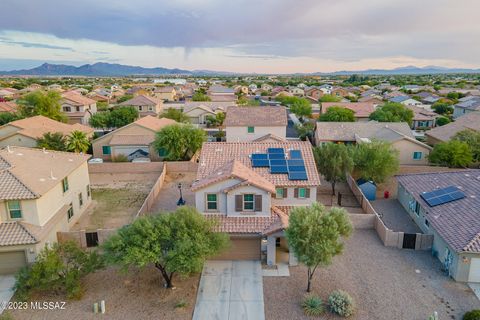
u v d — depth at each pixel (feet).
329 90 456.86
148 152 167.02
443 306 63.67
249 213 81.61
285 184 87.20
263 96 474.49
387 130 169.68
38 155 98.02
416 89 492.13
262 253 80.74
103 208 112.98
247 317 61.72
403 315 61.52
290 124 269.64
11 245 72.54
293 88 530.27
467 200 83.61
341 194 121.29
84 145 157.48
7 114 216.74
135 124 170.71
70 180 98.63
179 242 64.44
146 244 63.41
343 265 77.10
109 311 63.57
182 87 577.43
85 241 86.12
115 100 388.98
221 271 75.92
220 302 65.77
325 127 183.11
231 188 79.82
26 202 75.97
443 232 75.72
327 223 64.23
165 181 137.49
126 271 65.16
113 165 149.18
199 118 258.78
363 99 348.18
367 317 61.05
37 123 172.86
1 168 81.71
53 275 65.82
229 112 172.04
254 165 92.79
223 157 97.09
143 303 65.77
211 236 69.21
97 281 72.69
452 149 135.95
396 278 72.28
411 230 94.73
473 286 69.21
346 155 115.65
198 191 81.92
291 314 62.39
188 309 63.93
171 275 69.51
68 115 248.32
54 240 83.87
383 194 121.60
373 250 83.30
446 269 74.43
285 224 74.84
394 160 117.80
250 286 70.54
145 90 456.04
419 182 103.40
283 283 71.36
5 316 58.34
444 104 303.27
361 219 94.48
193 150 157.99
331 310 62.64
